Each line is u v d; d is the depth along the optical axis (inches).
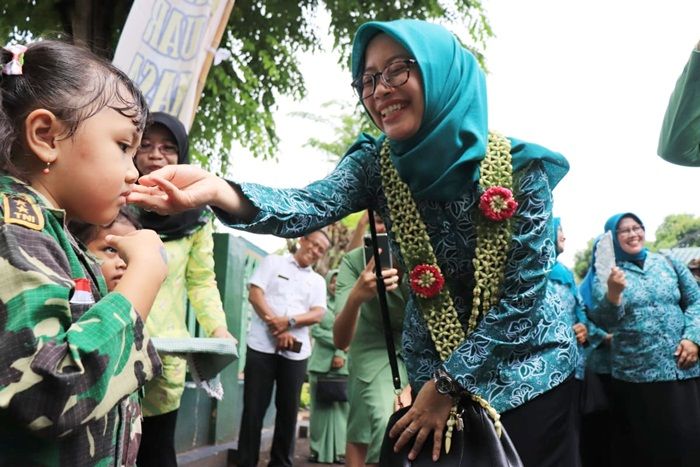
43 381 51.2
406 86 87.8
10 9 290.7
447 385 87.8
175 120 137.1
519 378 89.7
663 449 180.5
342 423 264.7
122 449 64.5
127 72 172.6
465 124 88.6
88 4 281.7
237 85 329.4
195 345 111.4
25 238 55.8
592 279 212.1
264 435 279.4
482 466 87.0
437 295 93.4
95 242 100.1
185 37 180.1
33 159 61.3
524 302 89.1
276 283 221.1
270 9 332.8
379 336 155.5
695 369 181.2
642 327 182.2
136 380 57.8
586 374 195.9
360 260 168.4
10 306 52.6
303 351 220.8
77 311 59.3
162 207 78.8
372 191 98.1
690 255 362.6
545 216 90.3
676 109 95.3
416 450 90.2
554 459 90.2
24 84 61.0
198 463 200.7
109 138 62.9
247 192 84.0
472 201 89.8
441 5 367.9
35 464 56.0
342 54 362.3
